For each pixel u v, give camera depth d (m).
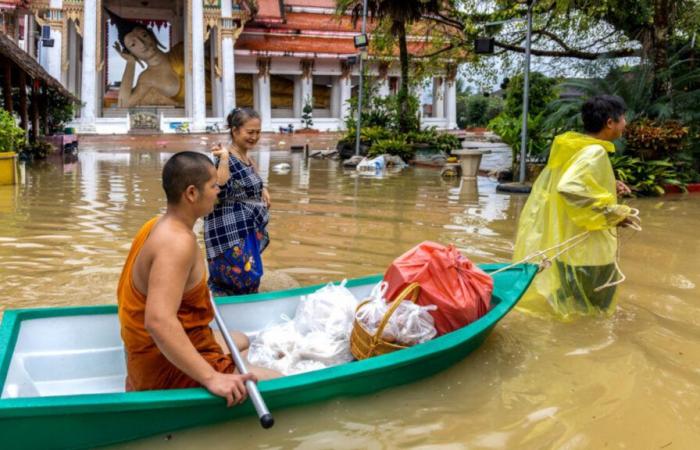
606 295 4.93
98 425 2.80
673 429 3.23
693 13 13.46
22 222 8.51
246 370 3.07
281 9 40.72
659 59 13.15
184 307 3.06
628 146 12.48
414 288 3.88
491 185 13.64
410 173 16.30
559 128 13.50
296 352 3.87
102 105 39.94
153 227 2.99
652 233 8.14
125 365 3.75
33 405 2.62
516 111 14.95
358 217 9.27
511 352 4.21
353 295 4.50
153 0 40.59
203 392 2.88
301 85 42.81
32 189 11.97
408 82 22.50
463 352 3.98
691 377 3.86
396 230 8.31
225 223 4.73
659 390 3.68
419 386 3.66
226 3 37.69
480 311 4.12
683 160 12.88
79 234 7.80
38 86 20.69
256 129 4.84
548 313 4.95
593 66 13.27
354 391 3.41
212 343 3.22
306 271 6.25
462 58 21.92
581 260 4.80
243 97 42.75
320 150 24.91
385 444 3.05
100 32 35.44
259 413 2.75
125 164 18.12
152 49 40.59
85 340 3.70
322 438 3.08
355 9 21.97
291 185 13.32
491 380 3.78
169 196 3.00
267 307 4.30
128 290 2.97
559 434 3.17
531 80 15.18
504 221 9.06
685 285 5.82
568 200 4.55
